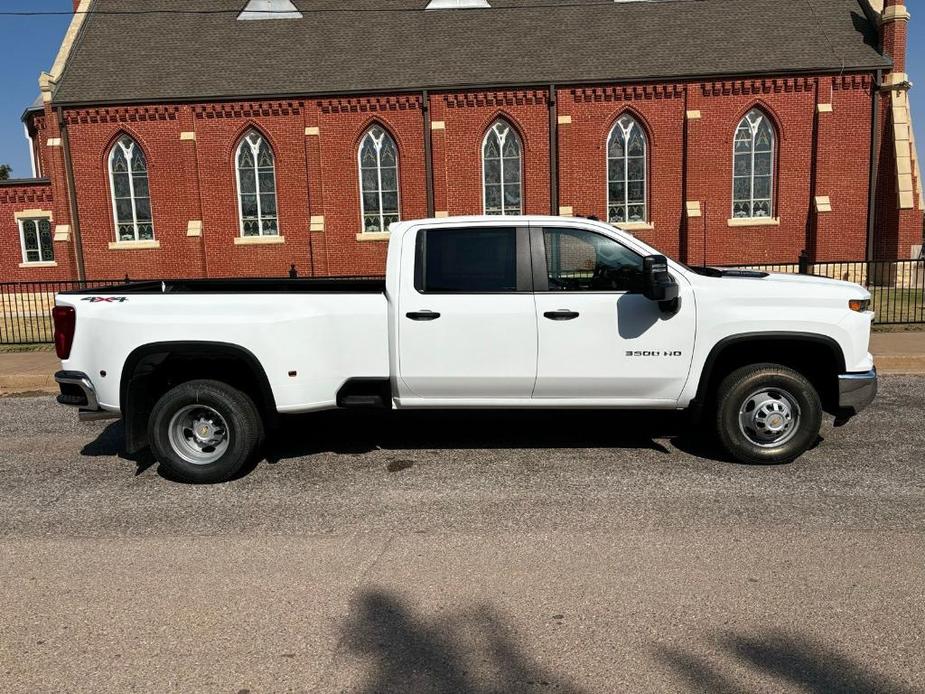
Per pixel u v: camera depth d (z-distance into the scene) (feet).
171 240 79.66
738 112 75.66
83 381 17.85
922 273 69.00
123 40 84.23
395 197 80.12
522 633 10.29
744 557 12.66
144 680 9.31
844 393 17.69
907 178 73.20
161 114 77.87
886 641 9.87
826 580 11.71
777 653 9.62
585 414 23.53
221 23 85.61
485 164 78.79
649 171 77.56
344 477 17.98
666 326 17.54
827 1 81.97
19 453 21.04
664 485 16.74
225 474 17.63
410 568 12.55
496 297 17.60
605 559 12.73
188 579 12.27
